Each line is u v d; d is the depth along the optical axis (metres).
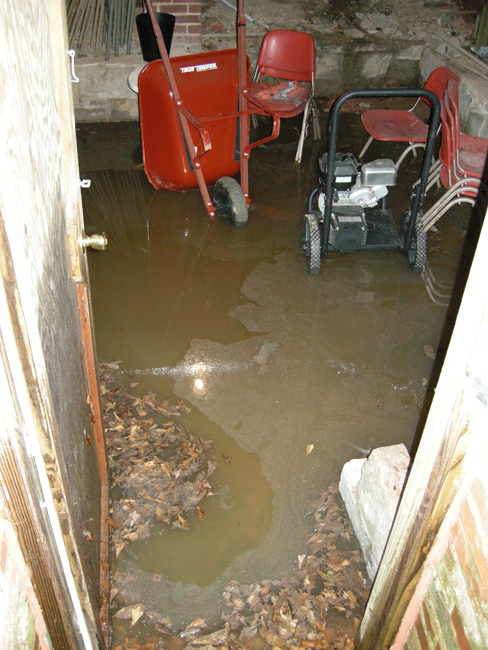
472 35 5.69
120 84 5.06
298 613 1.82
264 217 3.92
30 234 0.91
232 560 1.97
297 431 2.44
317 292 3.25
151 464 2.25
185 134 3.63
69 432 1.26
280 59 4.58
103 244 1.49
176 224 3.83
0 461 0.82
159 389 2.62
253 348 2.86
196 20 5.16
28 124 0.94
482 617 1.01
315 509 2.13
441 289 3.31
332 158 2.97
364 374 2.73
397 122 4.01
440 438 1.08
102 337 2.90
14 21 0.86
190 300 3.17
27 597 0.99
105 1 4.94
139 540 2.02
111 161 4.62
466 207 4.05
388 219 3.46
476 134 4.66
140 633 1.78
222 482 2.22
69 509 1.15
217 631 1.78
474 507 1.01
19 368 0.84
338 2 5.79
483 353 0.92
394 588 1.36
